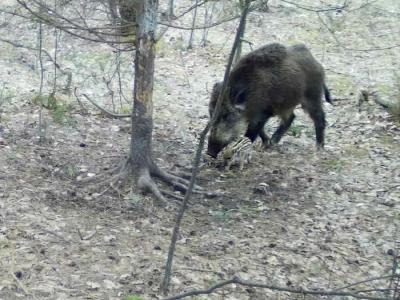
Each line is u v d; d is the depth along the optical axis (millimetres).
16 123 10859
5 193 9664
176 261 9234
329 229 9875
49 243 9211
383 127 11695
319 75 11086
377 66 13398
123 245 9320
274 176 10570
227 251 9438
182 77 12672
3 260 8992
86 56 12602
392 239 9828
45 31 12742
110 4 9664
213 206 9992
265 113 10789
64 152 10445
